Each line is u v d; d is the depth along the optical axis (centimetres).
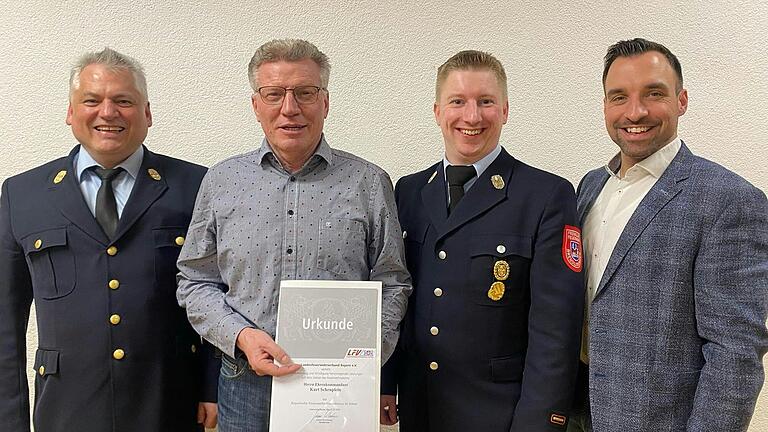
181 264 134
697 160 125
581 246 131
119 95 137
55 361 134
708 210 115
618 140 130
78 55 182
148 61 183
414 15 185
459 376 129
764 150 185
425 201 141
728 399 109
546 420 119
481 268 129
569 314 123
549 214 129
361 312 120
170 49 183
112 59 139
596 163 188
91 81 135
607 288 124
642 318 119
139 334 135
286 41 128
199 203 134
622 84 126
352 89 186
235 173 133
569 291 124
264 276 125
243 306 125
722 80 185
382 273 131
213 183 133
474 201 133
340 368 117
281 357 116
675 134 128
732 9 184
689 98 186
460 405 128
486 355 128
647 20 185
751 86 184
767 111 184
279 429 115
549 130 187
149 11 182
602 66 186
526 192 132
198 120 185
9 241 142
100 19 182
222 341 122
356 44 185
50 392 134
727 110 185
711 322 113
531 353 125
